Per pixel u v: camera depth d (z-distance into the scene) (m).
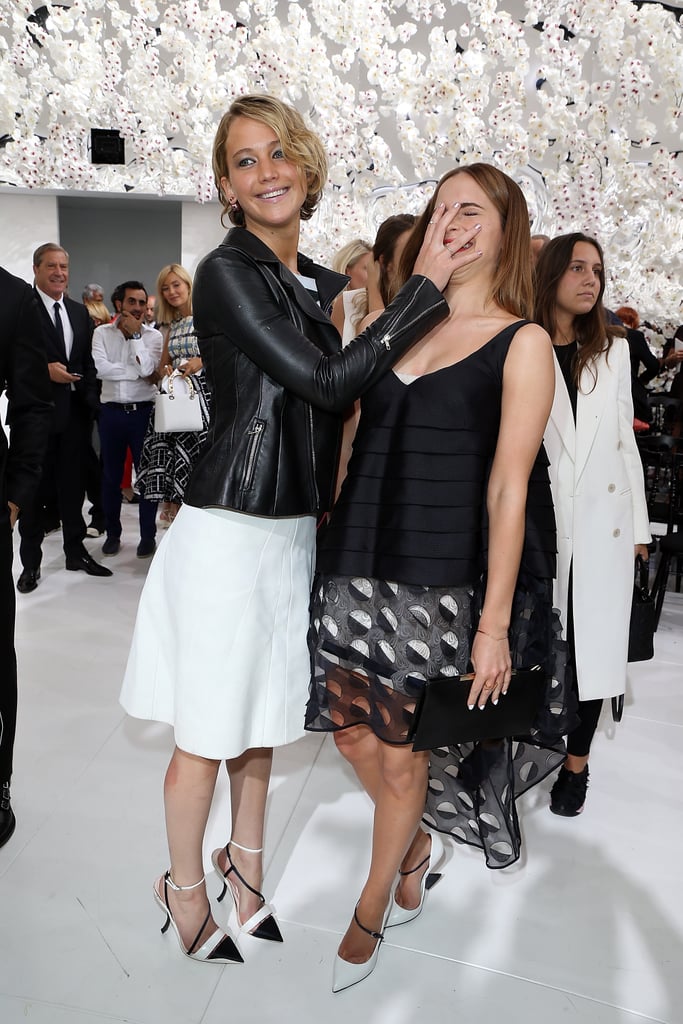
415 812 1.65
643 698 3.16
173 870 1.73
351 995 1.67
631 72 4.63
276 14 5.17
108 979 1.69
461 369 1.51
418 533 1.51
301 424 1.57
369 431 1.58
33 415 2.06
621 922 1.92
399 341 1.49
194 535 1.58
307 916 1.90
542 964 1.78
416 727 1.51
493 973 1.75
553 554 1.63
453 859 2.14
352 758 1.80
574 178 4.91
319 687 1.64
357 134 5.04
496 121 4.81
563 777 2.36
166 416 4.11
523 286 1.60
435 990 1.69
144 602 1.71
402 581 1.51
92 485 5.36
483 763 1.71
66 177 5.46
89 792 2.37
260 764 1.80
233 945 1.75
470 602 1.57
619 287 5.07
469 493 1.51
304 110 5.12
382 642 1.56
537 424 1.48
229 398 1.56
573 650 2.19
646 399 4.41
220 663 1.58
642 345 4.73
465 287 1.60
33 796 2.34
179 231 8.61
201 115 5.08
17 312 1.99
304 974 1.72
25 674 3.17
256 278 1.53
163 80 5.08
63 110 5.26
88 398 4.43
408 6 4.70
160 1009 1.62
